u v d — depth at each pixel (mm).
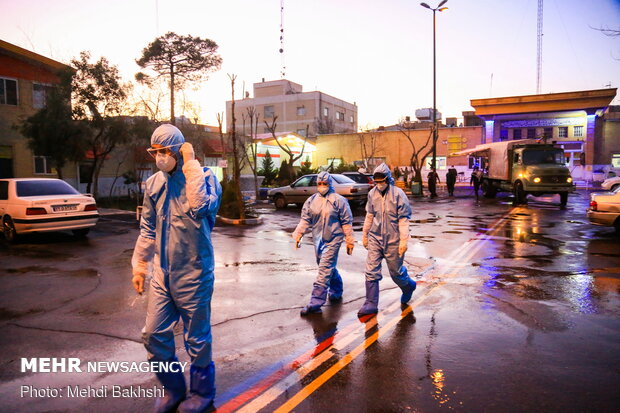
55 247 9648
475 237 10789
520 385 3365
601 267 7441
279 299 5711
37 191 10641
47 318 4980
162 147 2848
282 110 66375
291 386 3387
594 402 3113
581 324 4699
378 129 50062
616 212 10516
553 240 10250
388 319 4918
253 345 4203
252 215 15133
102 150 21484
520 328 4586
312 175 18891
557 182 19062
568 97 35312
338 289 5691
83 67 18438
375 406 3078
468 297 5727
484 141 38875
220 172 29188
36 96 20641
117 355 3984
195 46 29125
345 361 3816
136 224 13602
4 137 19703
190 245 2932
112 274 7129
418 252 8883
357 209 18703
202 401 3059
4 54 19516
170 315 3029
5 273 7211
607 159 37250
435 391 3279
